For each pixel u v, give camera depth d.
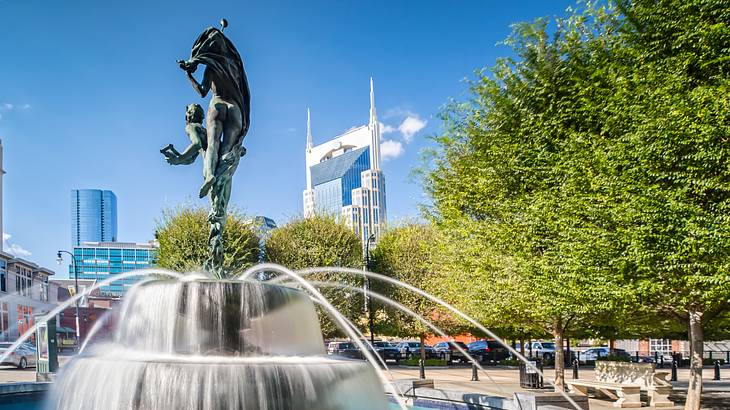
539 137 18.88
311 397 9.59
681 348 54.34
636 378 18.56
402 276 41.09
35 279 91.19
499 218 21.62
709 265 12.46
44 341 25.50
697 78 15.09
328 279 38.75
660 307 16.00
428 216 26.11
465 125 23.98
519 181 20.66
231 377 9.15
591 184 15.12
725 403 18.88
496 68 21.80
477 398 13.94
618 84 16.06
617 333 37.88
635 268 13.96
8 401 16.38
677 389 24.05
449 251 23.73
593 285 14.85
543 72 19.97
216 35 14.30
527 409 12.46
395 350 45.78
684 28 15.15
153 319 11.12
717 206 12.92
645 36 16.66
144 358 10.13
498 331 40.22
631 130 15.04
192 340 10.84
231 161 14.20
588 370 38.22
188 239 37.81
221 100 14.30
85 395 9.80
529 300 18.67
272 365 9.49
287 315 11.61
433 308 39.78
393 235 44.66
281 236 41.78
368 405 10.64
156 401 9.13
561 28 20.45
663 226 13.09
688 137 12.99
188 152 14.14
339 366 10.30
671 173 13.36
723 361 46.84
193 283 11.12
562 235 16.16
